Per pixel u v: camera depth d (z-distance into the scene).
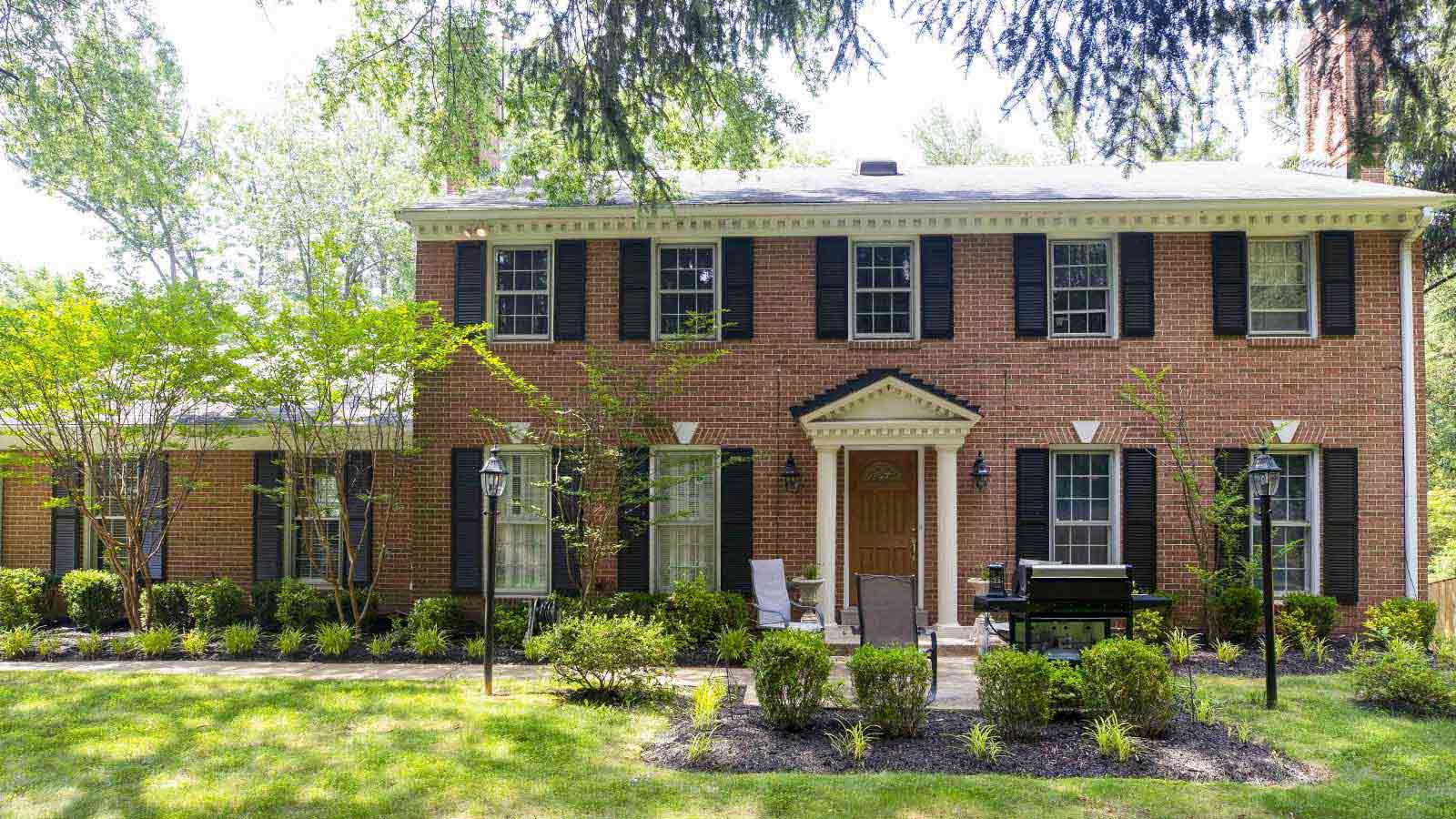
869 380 14.36
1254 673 11.86
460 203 15.58
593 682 10.61
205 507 15.94
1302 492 14.81
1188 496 14.28
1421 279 14.76
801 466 14.98
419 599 15.27
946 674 11.91
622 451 14.58
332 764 8.17
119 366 13.89
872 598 10.52
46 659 12.88
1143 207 14.47
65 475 15.45
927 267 14.98
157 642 13.00
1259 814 7.04
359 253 32.06
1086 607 10.45
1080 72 9.01
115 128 18.45
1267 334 14.85
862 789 7.51
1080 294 15.09
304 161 30.44
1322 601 13.86
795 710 9.01
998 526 14.77
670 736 8.95
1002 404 14.86
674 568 15.27
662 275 15.50
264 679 11.30
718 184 16.84
